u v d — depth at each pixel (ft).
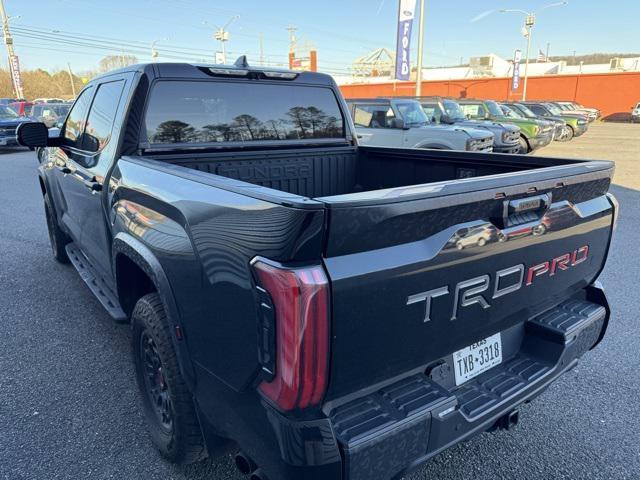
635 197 31.68
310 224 4.55
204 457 7.88
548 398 10.30
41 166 16.66
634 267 18.13
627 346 12.36
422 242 5.36
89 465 8.24
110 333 12.85
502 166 9.89
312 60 145.79
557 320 7.67
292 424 4.95
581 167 7.21
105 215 9.85
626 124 123.44
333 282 4.69
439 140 33.45
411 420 5.37
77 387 10.48
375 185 12.95
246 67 11.03
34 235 21.98
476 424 6.19
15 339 12.51
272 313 4.83
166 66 9.76
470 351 6.78
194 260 6.15
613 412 9.82
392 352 5.41
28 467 8.17
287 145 11.78
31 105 68.80
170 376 7.25
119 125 9.55
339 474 5.03
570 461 8.48
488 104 55.88
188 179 6.68
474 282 6.00
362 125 37.24
